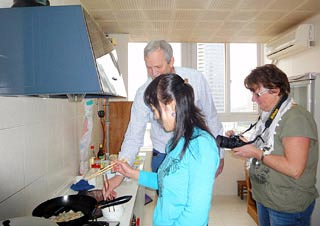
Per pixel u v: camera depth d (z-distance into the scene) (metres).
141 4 2.53
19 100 1.20
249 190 3.36
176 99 0.91
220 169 1.80
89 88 1.00
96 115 2.72
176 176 0.95
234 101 4.22
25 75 1.01
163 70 1.43
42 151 1.45
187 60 4.07
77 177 2.02
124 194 1.60
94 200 1.24
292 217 1.32
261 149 1.36
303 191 1.29
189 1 2.46
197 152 0.90
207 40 3.90
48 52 1.00
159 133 1.61
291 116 1.27
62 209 1.24
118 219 1.24
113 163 1.31
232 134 1.63
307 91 2.35
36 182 1.37
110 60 1.40
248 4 2.55
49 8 0.99
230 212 3.42
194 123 0.94
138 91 1.61
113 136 2.87
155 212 1.07
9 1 1.15
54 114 1.63
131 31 3.42
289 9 2.69
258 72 1.38
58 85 1.00
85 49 1.00
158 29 3.34
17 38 1.00
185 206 0.93
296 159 1.20
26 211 1.26
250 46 4.18
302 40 2.93
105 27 3.24
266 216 1.49
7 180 1.10
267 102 1.40
